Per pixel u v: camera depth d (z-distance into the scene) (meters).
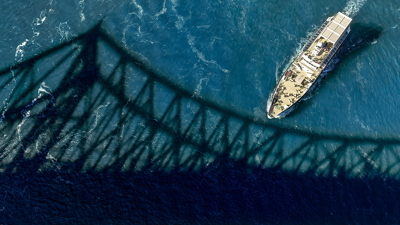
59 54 116.69
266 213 100.94
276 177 104.31
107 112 109.44
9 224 98.81
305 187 103.81
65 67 114.75
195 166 104.31
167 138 106.75
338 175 105.12
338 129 110.00
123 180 102.81
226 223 99.69
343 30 117.00
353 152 107.56
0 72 113.88
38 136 106.69
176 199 101.50
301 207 101.88
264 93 113.12
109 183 102.56
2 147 105.56
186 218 99.94
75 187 102.19
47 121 108.31
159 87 113.06
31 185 102.25
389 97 115.06
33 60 115.81
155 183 102.62
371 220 101.38
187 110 110.12
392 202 103.56
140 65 115.94
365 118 111.94
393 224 100.94
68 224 98.94
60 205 100.69
